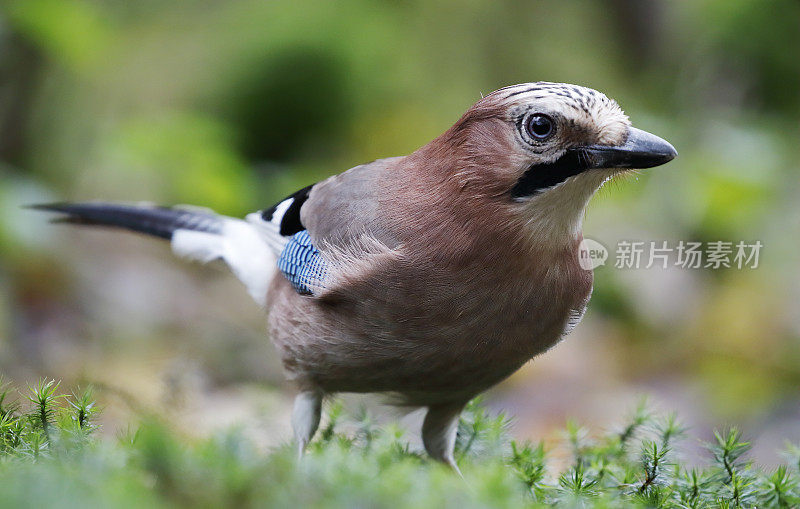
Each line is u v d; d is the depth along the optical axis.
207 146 13.98
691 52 16.19
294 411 7.05
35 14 12.88
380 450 6.04
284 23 15.53
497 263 6.05
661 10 16.48
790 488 5.68
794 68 15.71
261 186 14.46
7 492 3.74
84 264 13.73
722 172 14.55
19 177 12.53
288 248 7.02
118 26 16.12
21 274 12.63
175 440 4.47
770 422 11.94
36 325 12.08
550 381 12.66
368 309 6.28
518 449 6.41
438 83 15.96
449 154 6.23
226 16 16.14
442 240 6.09
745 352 13.41
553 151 5.95
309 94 15.39
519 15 16.47
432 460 6.82
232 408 10.13
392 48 15.70
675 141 15.27
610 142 5.92
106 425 8.11
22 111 14.29
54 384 6.32
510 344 6.29
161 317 12.99
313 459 4.45
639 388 12.82
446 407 6.87
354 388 6.91
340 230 6.62
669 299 13.95
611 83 16.42
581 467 5.95
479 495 4.20
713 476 5.79
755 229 14.39
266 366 12.03
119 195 14.55
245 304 14.05
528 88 6.03
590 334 13.61
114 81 15.70
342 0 15.66
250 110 15.48
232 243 8.43
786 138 15.63
